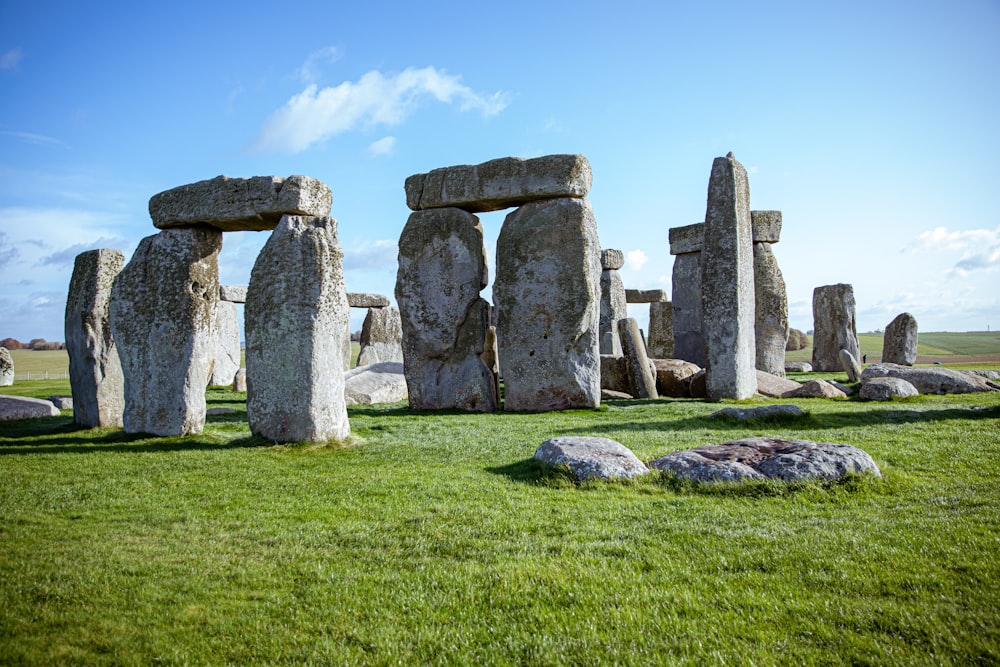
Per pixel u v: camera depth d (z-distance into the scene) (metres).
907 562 4.82
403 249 16.20
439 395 15.79
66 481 8.18
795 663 3.65
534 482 7.63
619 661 3.77
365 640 4.13
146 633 4.26
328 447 10.05
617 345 27.44
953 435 9.36
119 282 11.47
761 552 5.18
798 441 7.84
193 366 11.07
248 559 5.48
